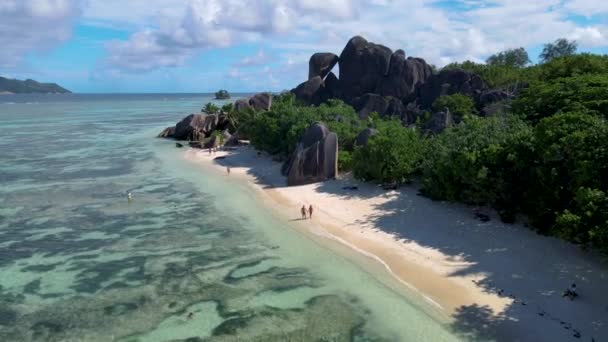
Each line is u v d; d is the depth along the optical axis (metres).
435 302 26.39
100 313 27.03
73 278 31.67
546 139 33.81
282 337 23.97
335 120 69.50
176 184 58.59
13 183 60.06
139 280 31.12
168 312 26.94
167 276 31.58
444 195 41.59
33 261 34.59
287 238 37.88
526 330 23.14
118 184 59.06
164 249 36.41
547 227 33.12
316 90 111.62
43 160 77.38
